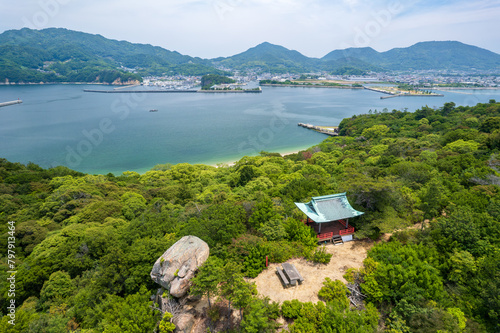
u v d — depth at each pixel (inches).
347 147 4562.0
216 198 2113.7
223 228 1408.7
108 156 5049.2
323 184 1990.7
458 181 1911.9
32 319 1037.2
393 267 1087.6
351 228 1470.2
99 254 1467.8
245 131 6909.5
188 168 3622.0
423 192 1720.0
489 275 1034.1
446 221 1299.2
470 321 917.2
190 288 1073.5
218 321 1016.2
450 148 3038.9
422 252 1181.1
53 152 5187.0
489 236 1216.2
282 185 2230.6
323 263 1279.5
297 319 956.0
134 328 981.2
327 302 1008.9
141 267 1213.1
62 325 1037.2
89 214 1998.0
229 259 1262.3
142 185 3132.4
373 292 1037.8
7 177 2999.5
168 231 1553.9
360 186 1476.4
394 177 2022.6
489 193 1573.6
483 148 2790.4
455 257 1123.3
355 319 910.4
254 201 1705.2
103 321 1027.3
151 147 5580.7
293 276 1161.4
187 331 989.8
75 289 1302.9
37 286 1384.1
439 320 880.9
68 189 2546.8
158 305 1102.4
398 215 1521.9
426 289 1021.2
